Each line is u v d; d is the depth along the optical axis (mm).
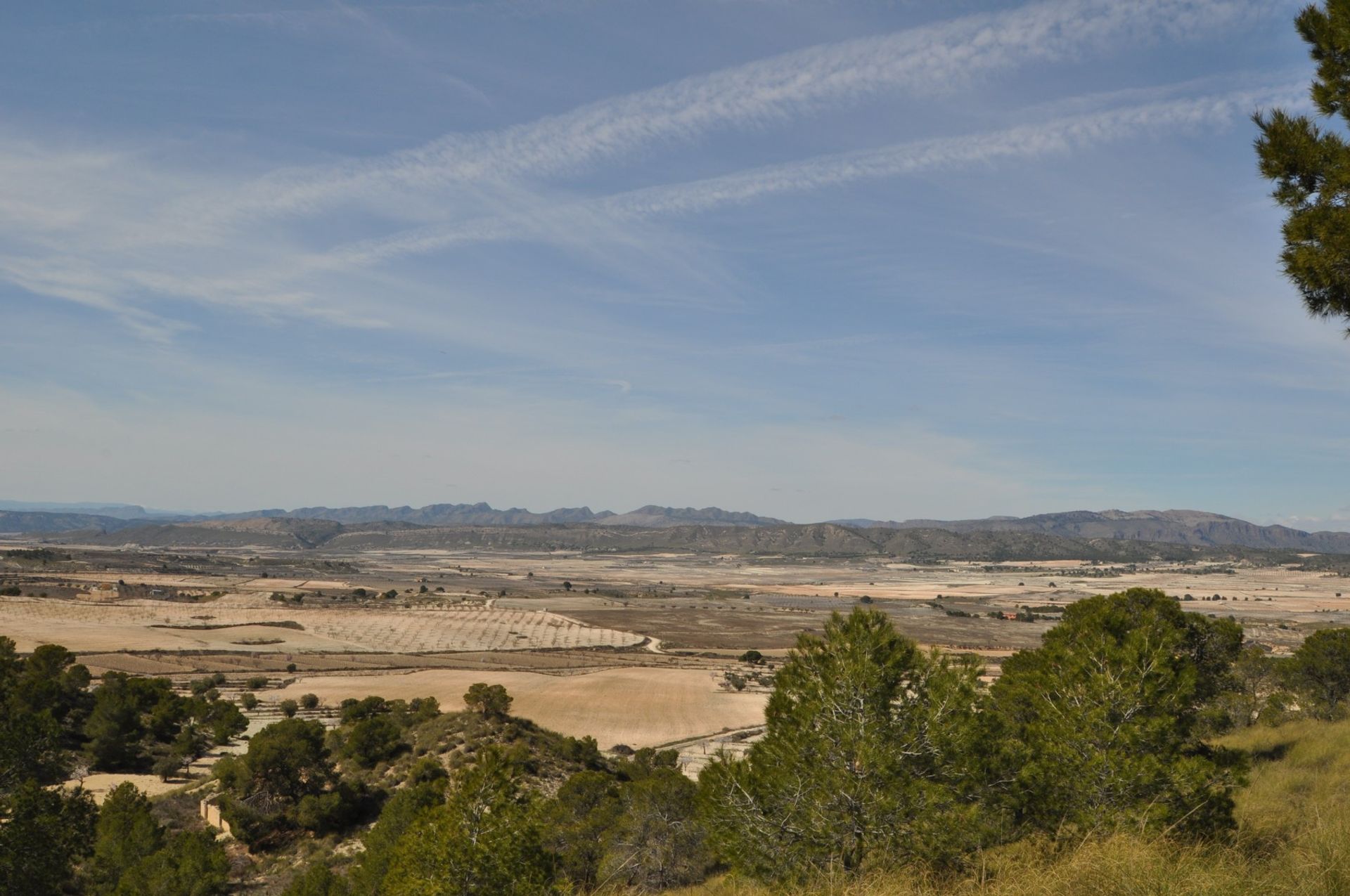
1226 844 11602
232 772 42594
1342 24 10023
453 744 49625
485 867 12773
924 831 11898
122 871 34969
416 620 178500
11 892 23062
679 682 102438
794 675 14750
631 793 28047
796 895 11336
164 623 152375
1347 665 35750
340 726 69000
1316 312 10414
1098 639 15867
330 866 35875
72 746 59594
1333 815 11641
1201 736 23625
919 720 13227
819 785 12938
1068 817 13148
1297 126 10398
